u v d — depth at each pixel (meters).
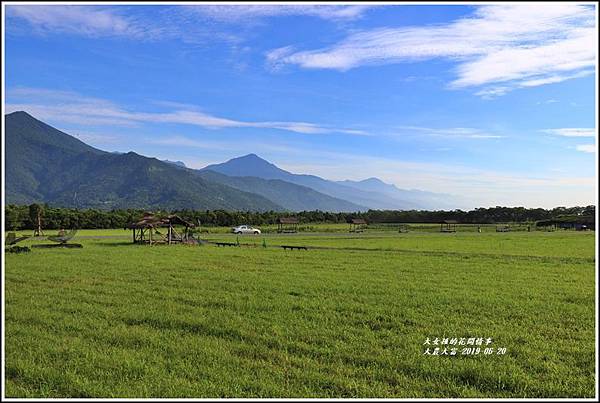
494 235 71.19
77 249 43.56
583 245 49.09
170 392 10.31
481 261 32.84
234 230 81.25
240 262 32.62
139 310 17.39
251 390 10.45
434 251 41.31
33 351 12.92
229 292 20.84
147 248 45.25
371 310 17.14
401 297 19.41
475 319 15.93
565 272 27.00
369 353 12.59
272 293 20.52
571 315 16.39
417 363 11.88
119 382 10.88
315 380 10.88
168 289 21.61
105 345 13.42
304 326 15.08
